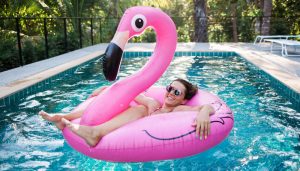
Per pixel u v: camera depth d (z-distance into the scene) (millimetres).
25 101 4582
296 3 14953
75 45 10188
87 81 5938
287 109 4258
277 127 3633
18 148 3113
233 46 10523
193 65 7461
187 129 2719
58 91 5188
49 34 10406
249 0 17344
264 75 6074
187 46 10578
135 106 3035
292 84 4816
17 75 5758
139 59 8500
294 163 2795
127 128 2684
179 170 2693
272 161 2836
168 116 2834
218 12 18906
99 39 13734
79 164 2799
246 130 3545
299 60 7227
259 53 8555
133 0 16109
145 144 2600
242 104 4484
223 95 4945
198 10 13086
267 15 13867
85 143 2691
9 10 9836
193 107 3070
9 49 7199
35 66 6738
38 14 10938
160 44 3170
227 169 2713
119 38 2906
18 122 3775
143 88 3037
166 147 2631
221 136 2873
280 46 10312
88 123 2764
